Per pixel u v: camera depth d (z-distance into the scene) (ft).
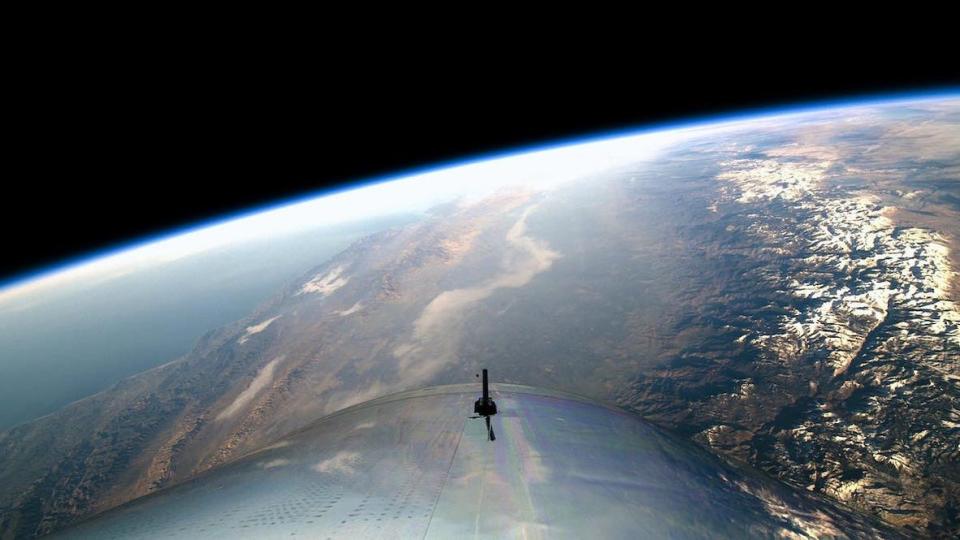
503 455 24.08
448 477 21.48
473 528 16.62
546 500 18.84
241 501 20.85
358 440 28.40
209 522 18.66
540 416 31.37
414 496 19.69
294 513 18.76
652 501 20.06
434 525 16.85
